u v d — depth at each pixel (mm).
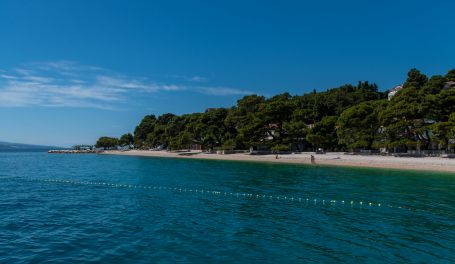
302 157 78125
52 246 14773
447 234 17312
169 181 39219
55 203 25062
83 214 21234
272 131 99875
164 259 13273
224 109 121375
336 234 17000
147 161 87500
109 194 29609
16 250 14211
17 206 23734
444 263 13320
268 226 18438
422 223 19531
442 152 67438
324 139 83812
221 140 107625
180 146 117062
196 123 115875
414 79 111312
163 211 22250
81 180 40531
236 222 19297
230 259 13359
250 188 33156
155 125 161000
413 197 28094
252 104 117625
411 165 57125
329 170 54219
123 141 180375
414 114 66750
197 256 13641
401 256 14016
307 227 18312
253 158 85938
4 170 56750
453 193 30234
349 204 25141
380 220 20141
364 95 129750
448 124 59875
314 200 26688
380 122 71625
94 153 167625
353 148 77500
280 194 29484
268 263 13031
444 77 87375
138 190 32062
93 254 13781
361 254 14180
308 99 129750
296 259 13492
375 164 61781
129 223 18875
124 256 13570
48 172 52531
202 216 20797
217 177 43719
